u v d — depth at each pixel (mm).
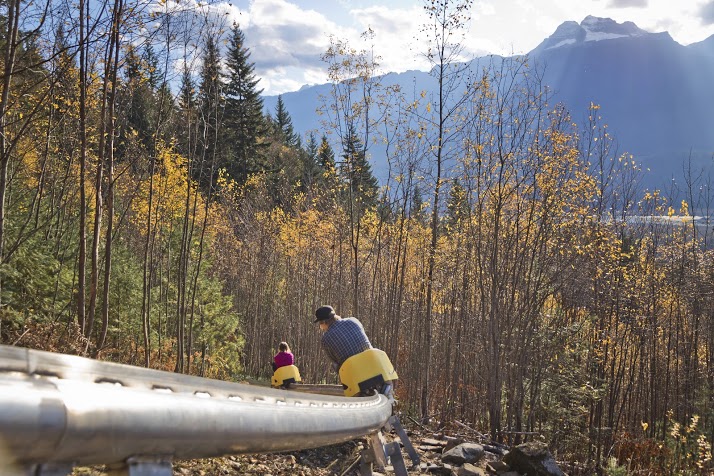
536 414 19922
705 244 26266
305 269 35406
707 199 26016
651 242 25281
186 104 17562
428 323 19547
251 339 38656
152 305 21172
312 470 8328
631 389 25062
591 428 19906
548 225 18969
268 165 56656
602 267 21422
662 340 31125
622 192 20734
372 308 23984
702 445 19359
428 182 19906
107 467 1616
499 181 17391
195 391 1962
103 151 11586
